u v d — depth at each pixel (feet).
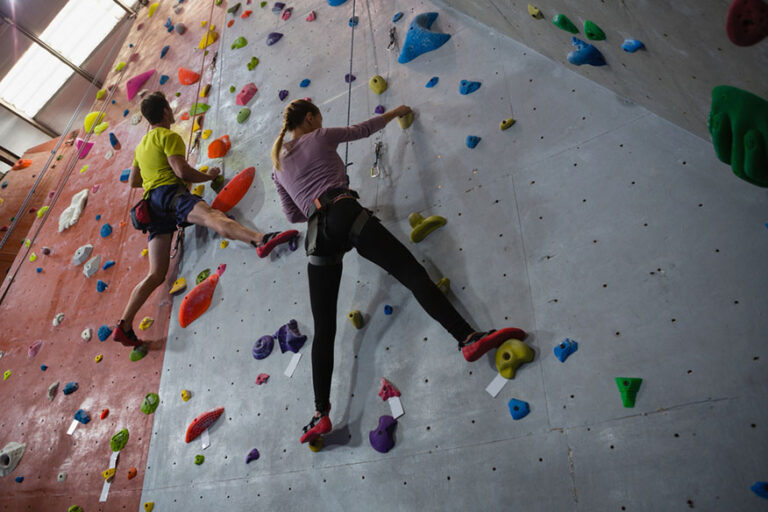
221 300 9.14
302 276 8.35
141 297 9.25
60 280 12.13
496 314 6.30
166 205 9.02
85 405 9.89
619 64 5.62
